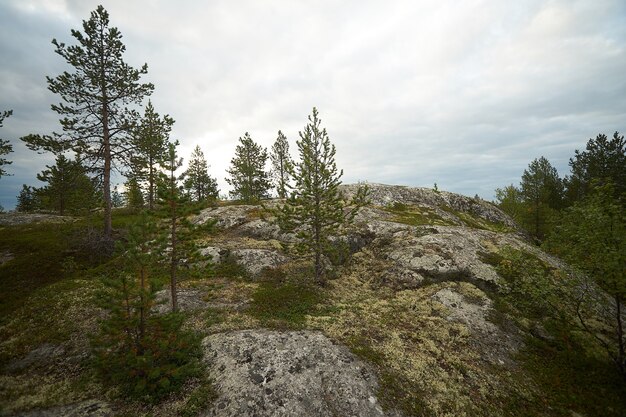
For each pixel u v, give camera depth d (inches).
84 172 1017.5
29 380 421.1
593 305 513.0
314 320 586.9
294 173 740.7
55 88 940.6
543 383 474.6
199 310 599.5
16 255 975.0
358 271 877.2
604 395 450.6
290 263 866.1
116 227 1263.5
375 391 417.1
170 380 401.1
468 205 1962.4
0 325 582.2
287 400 384.2
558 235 579.8
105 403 375.6
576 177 1872.5
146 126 1140.5
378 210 1518.2
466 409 406.6
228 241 1013.8
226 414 359.6
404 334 561.9
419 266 816.3
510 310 663.8
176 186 529.3
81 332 537.0
